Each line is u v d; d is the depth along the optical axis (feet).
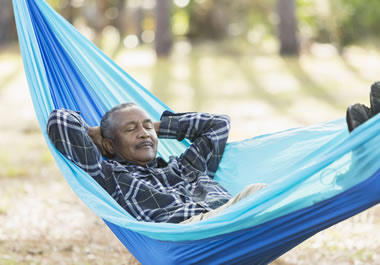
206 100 56.85
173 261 12.30
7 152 36.11
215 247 11.96
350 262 18.20
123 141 14.93
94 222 22.41
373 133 10.95
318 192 11.32
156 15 89.81
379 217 22.65
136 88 17.47
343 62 81.97
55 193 26.73
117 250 19.35
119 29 117.39
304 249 19.34
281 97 58.08
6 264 17.87
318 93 59.93
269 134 16.39
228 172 16.02
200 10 111.34
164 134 16.20
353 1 98.84
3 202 24.90
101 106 17.15
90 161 14.10
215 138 16.01
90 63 17.13
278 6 89.61
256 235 11.82
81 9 114.52
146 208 13.98
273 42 108.06
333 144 14.58
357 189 11.38
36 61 15.55
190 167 15.60
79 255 18.90
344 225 21.71
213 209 13.99
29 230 21.36
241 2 122.21
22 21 15.61
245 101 56.13
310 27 100.07
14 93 62.49
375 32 100.78
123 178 14.33
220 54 94.73
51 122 13.99
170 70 78.23
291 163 15.51
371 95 12.85
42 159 34.06
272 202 11.15
